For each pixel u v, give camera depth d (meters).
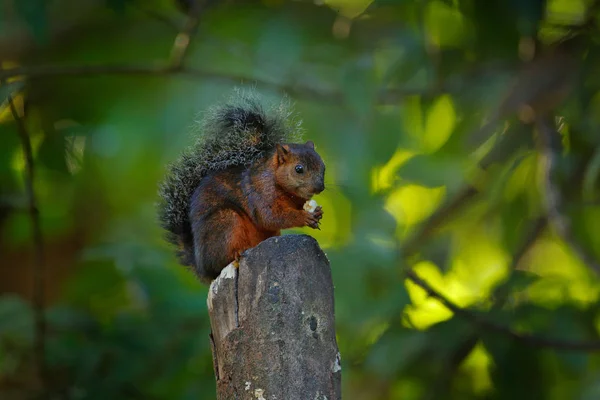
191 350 12.29
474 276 15.26
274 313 6.42
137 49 15.62
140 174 16.69
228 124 8.87
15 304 12.54
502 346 12.06
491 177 14.05
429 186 13.86
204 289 13.12
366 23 14.43
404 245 14.54
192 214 8.50
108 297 13.84
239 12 15.13
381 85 13.12
